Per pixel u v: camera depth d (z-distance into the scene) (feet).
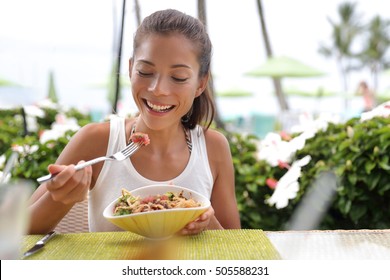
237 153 12.12
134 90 6.15
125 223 5.16
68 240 5.35
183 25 6.09
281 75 53.47
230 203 7.51
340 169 9.39
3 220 3.63
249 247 5.08
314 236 5.60
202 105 7.25
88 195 7.12
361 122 10.38
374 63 158.20
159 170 6.92
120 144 6.91
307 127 10.62
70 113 22.09
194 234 5.56
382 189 9.23
